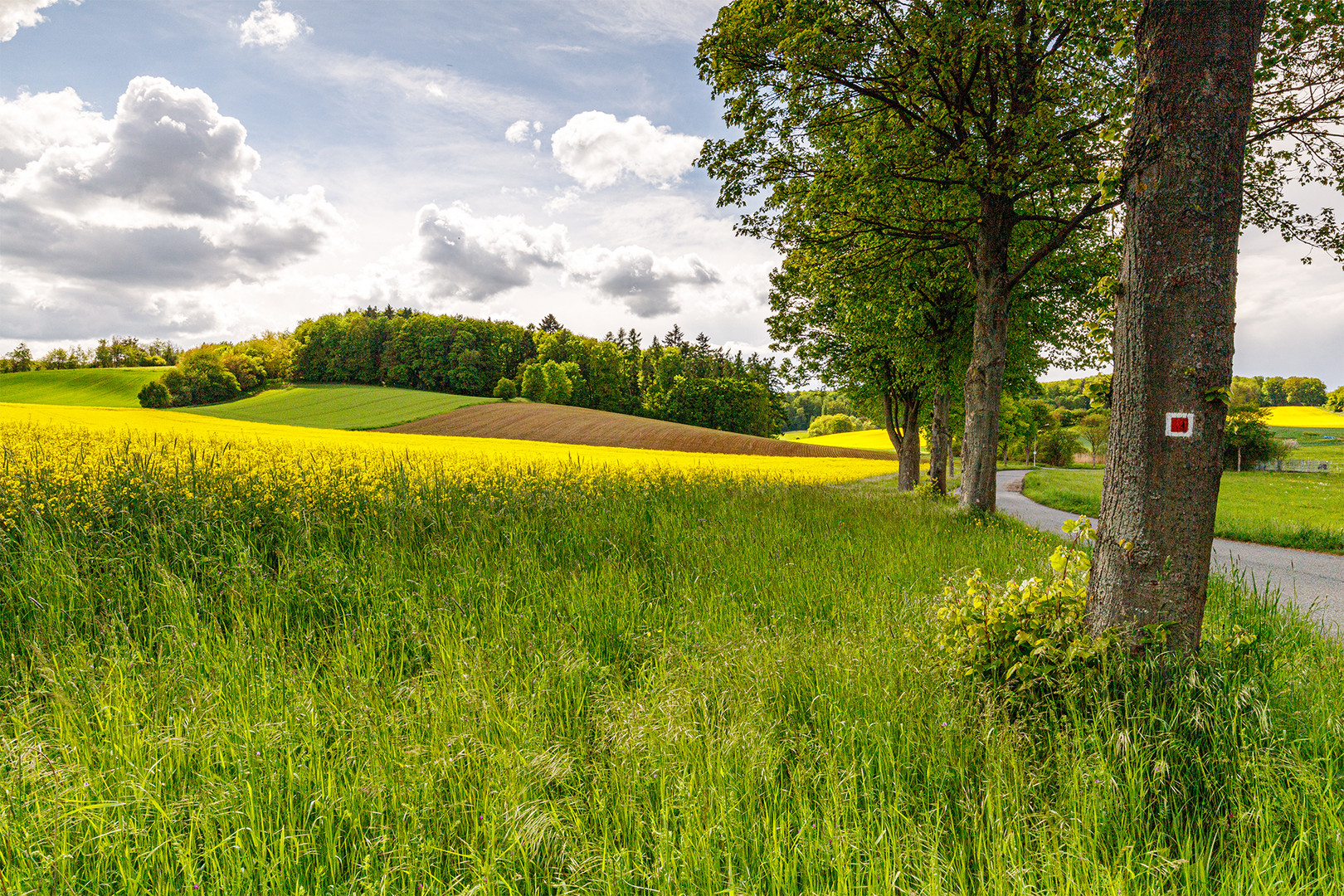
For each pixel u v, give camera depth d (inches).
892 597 196.7
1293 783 98.5
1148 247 130.5
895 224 489.1
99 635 155.9
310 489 273.0
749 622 173.6
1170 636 127.1
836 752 106.9
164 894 80.6
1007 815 94.3
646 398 3796.8
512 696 123.3
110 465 258.7
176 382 3410.4
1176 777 99.7
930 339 693.3
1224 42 124.3
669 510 325.1
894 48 405.4
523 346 4306.1
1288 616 191.2
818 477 1027.3
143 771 99.0
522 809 91.7
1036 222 534.9
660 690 128.0
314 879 85.1
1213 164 125.7
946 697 124.0
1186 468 126.3
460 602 179.3
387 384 3932.1
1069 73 425.4
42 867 82.9
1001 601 139.9
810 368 894.4
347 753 108.0
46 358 4815.5
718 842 87.4
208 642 150.7
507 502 300.8
